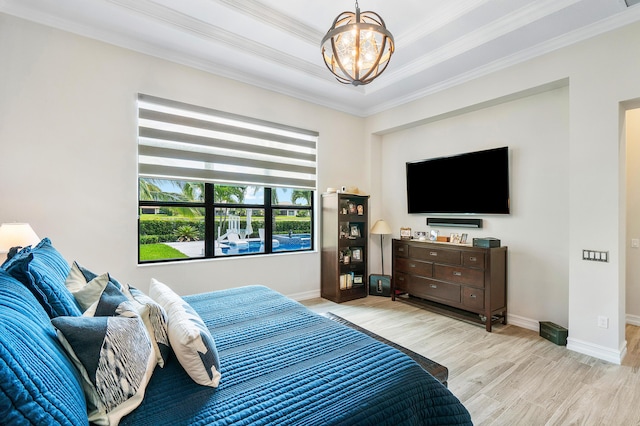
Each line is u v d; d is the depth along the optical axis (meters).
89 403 0.96
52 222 2.65
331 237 4.36
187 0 2.55
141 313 1.30
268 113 3.97
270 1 2.70
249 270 3.83
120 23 2.71
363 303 4.25
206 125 3.51
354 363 1.37
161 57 3.15
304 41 3.17
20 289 1.00
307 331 1.74
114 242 2.93
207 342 1.23
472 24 2.84
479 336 3.10
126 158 2.99
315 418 1.02
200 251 3.66
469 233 3.91
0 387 0.60
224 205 3.80
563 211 3.11
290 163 4.25
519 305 3.43
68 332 0.95
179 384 1.20
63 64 2.68
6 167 2.47
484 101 3.51
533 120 3.32
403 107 4.45
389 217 5.02
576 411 1.91
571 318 2.78
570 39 2.77
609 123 2.55
